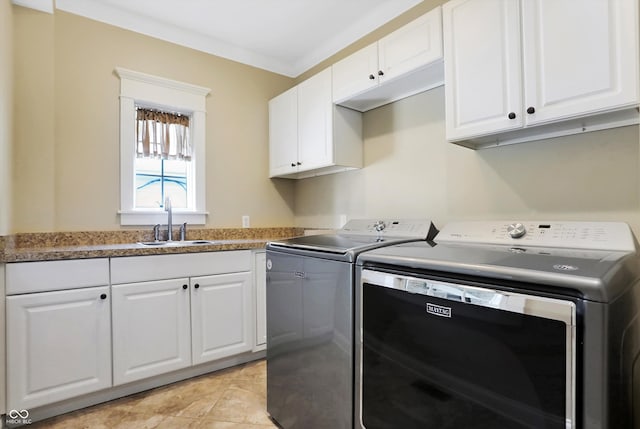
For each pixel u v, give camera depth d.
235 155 2.95
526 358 0.89
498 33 1.46
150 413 1.80
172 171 2.73
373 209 2.47
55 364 1.72
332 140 2.40
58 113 2.18
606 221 1.39
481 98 1.52
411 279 1.16
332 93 2.40
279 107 2.96
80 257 1.79
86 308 1.81
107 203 2.35
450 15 1.65
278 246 1.75
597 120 1.38
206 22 2.53
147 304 1.99
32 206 2.04
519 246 1.36
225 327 2.28
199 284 2.18
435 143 2.07
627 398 0.89
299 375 1.60
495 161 1.78
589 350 0.79
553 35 1.30
